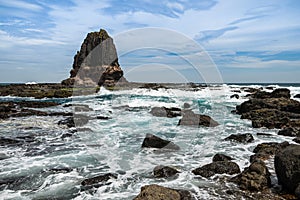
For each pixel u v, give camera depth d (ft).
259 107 58.90
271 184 20.15
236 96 84.89
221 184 20.34
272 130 42.27
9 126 45.98
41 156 28.40
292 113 52.13
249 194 18.53
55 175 22.77
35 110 64.64
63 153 29.35
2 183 21.13
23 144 33.71
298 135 36.29
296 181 18.13
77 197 18.66
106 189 19.89
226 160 25.49
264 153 27.27
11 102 81.15
